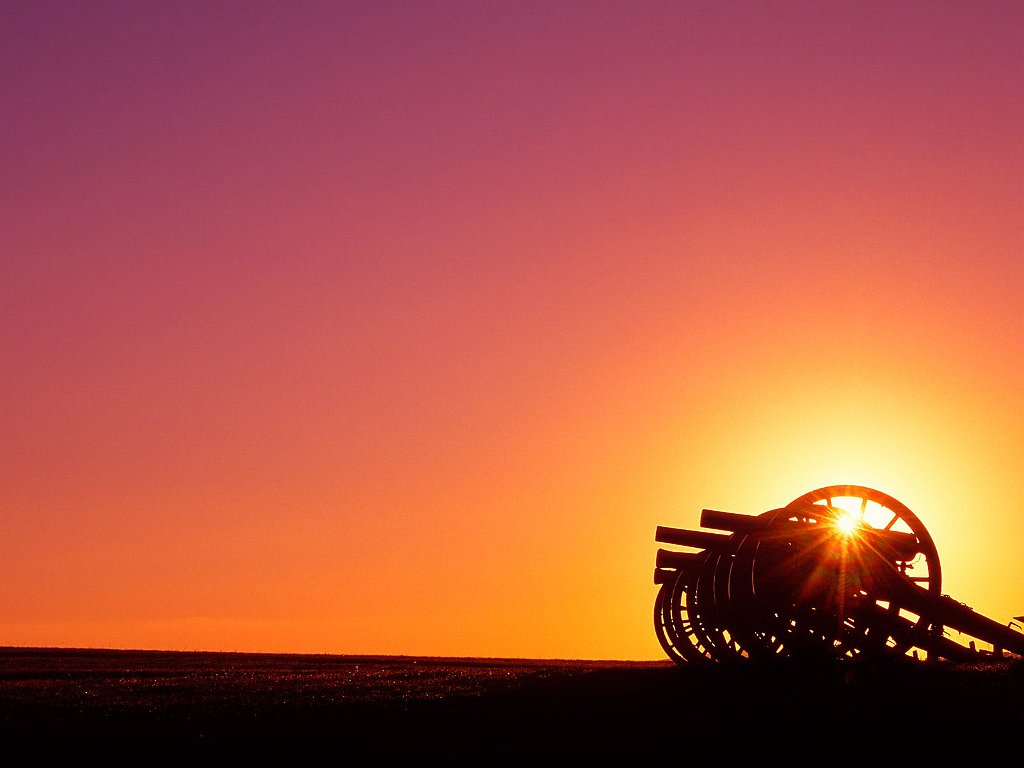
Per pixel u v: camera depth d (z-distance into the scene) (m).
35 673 26.98
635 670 26.69
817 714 18.14
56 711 18.34
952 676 23.08
